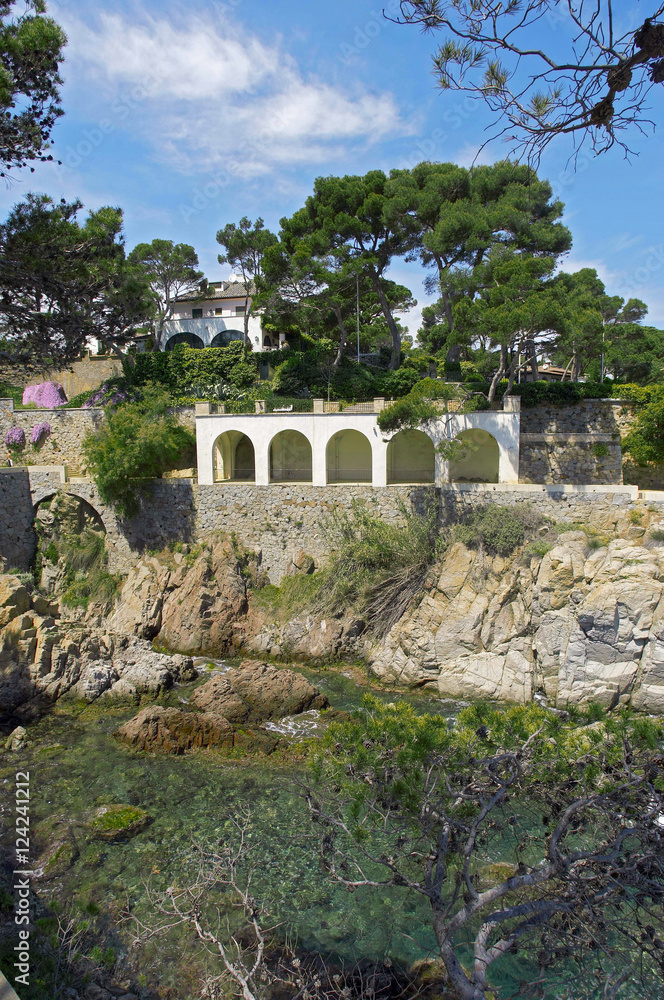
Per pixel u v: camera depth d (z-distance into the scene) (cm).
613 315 6056
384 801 995
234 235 5028
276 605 3488
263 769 2117
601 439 3500
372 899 1495
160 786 2022
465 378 4362
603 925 975
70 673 2683
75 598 3878
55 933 1238
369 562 3381
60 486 4122
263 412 3869
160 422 3950
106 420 4222
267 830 1770
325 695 2803
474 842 966
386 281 4878
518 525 3100
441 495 3406
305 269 4253
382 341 6662
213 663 3191
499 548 3066
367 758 990
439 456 3438
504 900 1335
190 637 3397
